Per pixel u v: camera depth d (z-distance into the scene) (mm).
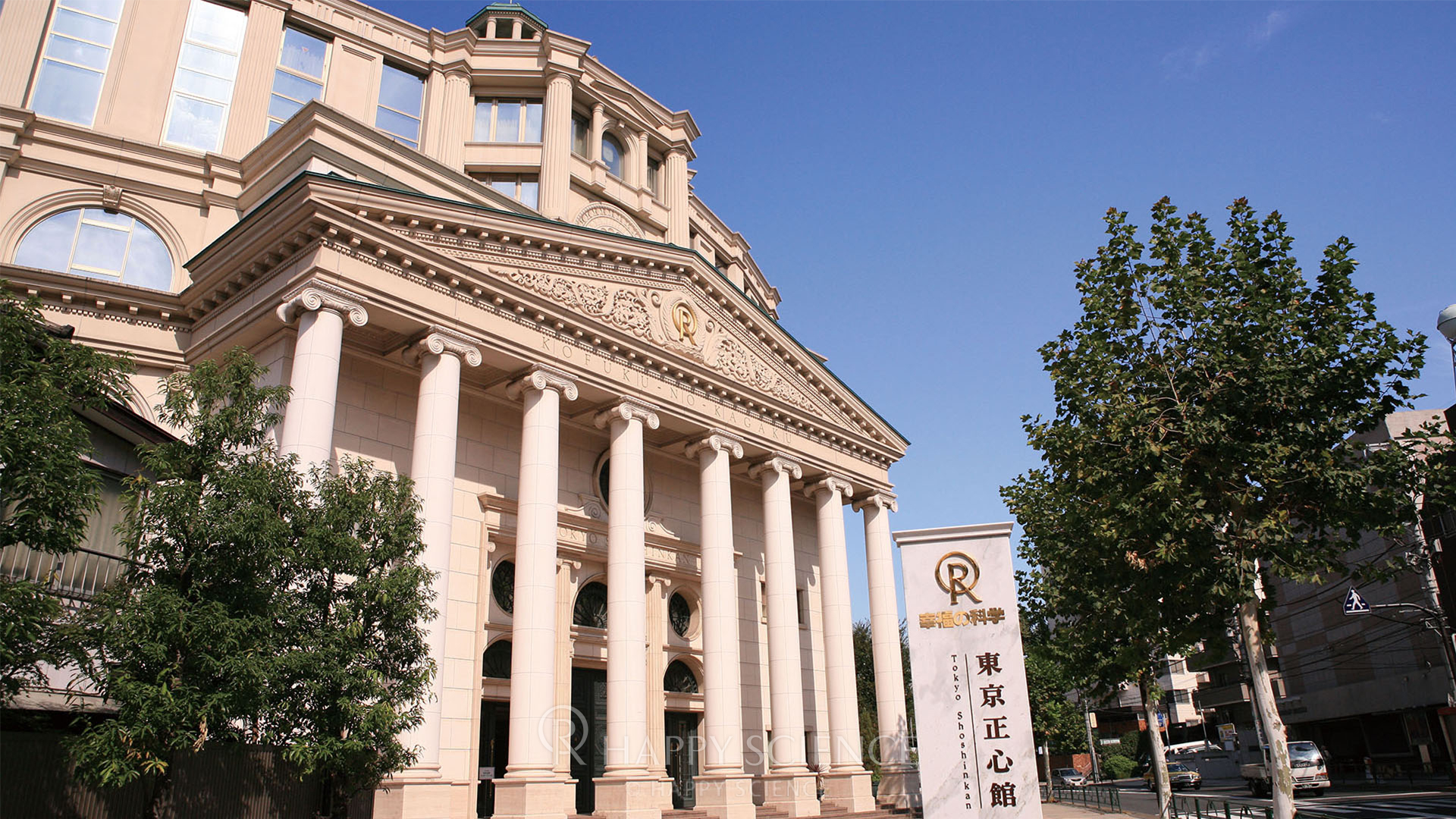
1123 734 84812
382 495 15219
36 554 15570
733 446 29969
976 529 16562
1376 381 16750
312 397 19062
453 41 36000
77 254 25969
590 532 27969
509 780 20953
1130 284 18734
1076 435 18703
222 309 22797
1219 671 75500
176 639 12133
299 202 20359
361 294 20625
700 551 31422
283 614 13305
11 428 10680
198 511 12578
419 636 15266
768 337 33094
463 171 34781
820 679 36062
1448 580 38594
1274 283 17516
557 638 26016
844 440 35219
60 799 12359
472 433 25672
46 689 12547
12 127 25953
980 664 15875
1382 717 52000
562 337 25109
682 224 40844
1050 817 32938
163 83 29656
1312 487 16984
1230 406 17328
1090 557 21156
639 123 39969
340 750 13266
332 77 32719
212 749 13867
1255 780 40844
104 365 12586
